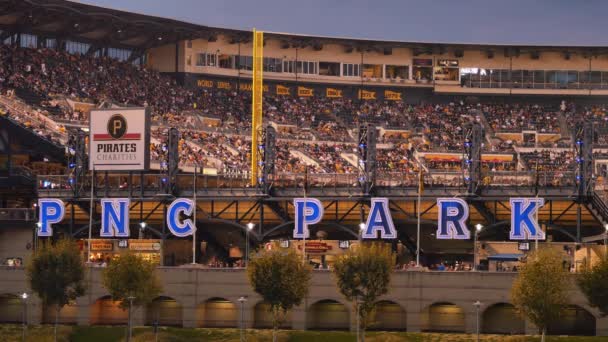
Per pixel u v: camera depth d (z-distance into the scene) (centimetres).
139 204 16488
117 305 14388
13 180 17562
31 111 19188
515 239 14388
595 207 14625
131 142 16138
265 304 13888
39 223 16188
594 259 14188
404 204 15425
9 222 16625
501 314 13238
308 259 15162
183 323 14038
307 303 13675
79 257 14438
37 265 14212
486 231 15500
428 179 18050
